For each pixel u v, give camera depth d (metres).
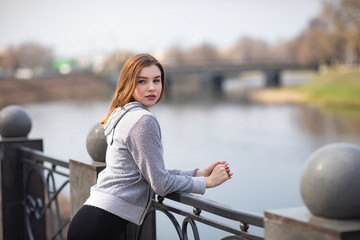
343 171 1.27
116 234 2.02
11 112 3.92
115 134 1.97
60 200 6.97
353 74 53.53
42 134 31.55
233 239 1.72
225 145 27.94
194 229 1.92
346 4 61.81
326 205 1.29
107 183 2.00
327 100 49.75
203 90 70.62
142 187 1.99
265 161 23.00
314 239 1.28
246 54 85.19
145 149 1.87
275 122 38.56
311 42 67.12
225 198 13.97
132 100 2.07
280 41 80.88
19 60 82.94
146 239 2.31
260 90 64.94
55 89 57.75
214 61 82.50
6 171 3.85
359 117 39.06
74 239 2.01
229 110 47.84
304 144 28.36
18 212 3.89
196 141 29.45
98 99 57.38
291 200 14.26
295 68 68.62
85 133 31.72
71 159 2.78
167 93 65.19
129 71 2.02
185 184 1.94
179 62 74.06
